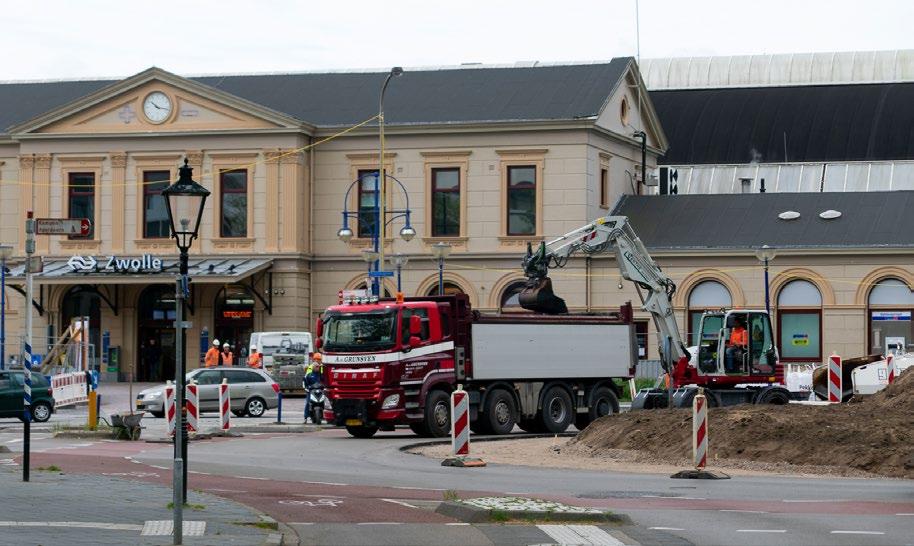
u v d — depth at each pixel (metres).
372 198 89.12
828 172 107.31
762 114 112.94
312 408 58.19
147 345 90.31
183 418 26.20
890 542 22.06
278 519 25.00
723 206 87.50
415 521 24.75
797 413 39.84
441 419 51.19
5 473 33.28
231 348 88.81
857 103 111.88
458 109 89.31
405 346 50.50
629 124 93.94
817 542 22.05
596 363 56.25
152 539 21.22
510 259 87.00
